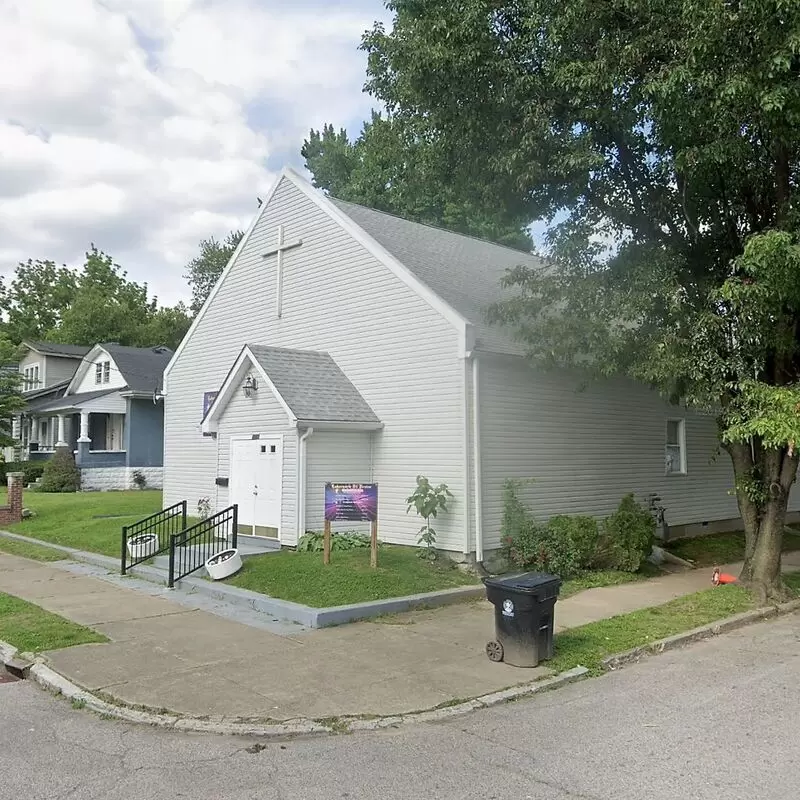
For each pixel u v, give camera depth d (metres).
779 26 8.76
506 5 11.00
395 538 13.31
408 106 12.27
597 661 7.57
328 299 15.14
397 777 4.86
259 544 13.37
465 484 12.25
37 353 40.56
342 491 11.38
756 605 10.34
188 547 13.34
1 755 5.23
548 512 13.84
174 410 19.19
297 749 5.38
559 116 11.09
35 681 7.04
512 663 7.39
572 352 11.52
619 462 15.80
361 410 13.77
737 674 7.32
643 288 10.63
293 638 8.47
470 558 12.16
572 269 11.60
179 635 8.54
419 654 7.81
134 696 6.39
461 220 29.28
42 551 14.71
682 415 17.92
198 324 18.73
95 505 21.22
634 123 10.75
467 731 5.71
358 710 6.10
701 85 9.07
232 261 17.88
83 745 5.43
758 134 10.28
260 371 13.58
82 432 29.92
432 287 13.44
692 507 18.09
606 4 10.17
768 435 9.17
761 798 4.50
